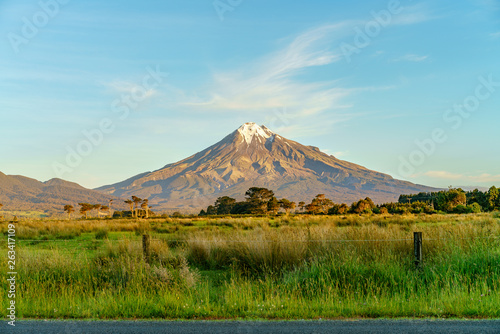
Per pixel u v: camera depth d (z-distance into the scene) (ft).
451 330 16.88
